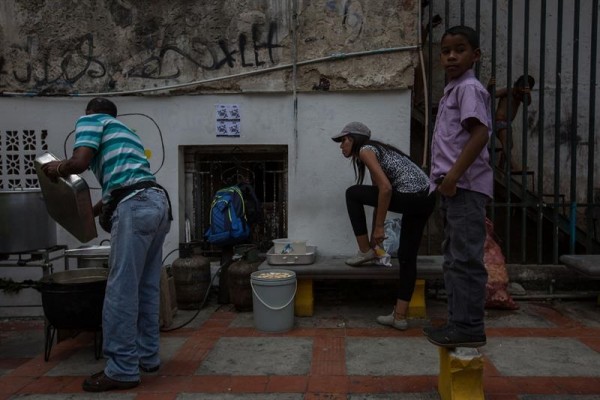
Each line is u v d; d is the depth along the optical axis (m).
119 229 3.18
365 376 3.35
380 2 4.79
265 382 3.28
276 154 5.35
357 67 4.82
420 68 5.24
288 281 4.19
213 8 4.90
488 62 6.61
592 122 4.99
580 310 4.75
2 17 4.94
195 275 4.83
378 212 3.93
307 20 4.84
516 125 6.59
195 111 4.99
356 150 4.22
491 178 2.78
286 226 5.39
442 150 2.81
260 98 4.95
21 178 5.05
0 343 4.24
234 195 4.88
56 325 3.58
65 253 4.28
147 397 3.10
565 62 6.59
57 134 5.01
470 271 2.72
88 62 4.97
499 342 3.92
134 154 3.32
